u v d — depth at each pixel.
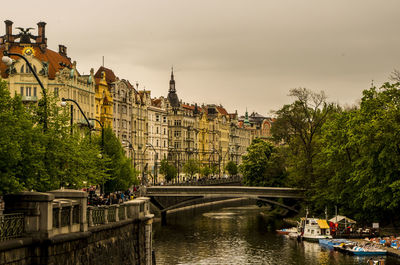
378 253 77.94
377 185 81.19
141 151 173.75
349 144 85.38
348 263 72.12
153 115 188.00
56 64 121.94
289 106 114.00
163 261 73.06
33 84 114.81
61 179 47.34
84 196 34.47
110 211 42.22
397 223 90.69
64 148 47.28
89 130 63.06
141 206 50.19
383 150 78.12
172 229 104.94
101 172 64.81
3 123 34.47
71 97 118.94
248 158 143.12
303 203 111.62
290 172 115.62
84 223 34.50
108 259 39.97
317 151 108.88
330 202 101.00
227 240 91.31
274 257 76.88
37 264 28.88
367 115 84.12
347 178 91.31
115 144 89.50
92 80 132.38
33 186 38.84
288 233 99.69
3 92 38.81
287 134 125.44
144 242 50.78
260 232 101.31
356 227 94.06
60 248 30.72
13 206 29.03
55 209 30.89
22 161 36.84
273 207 141.12
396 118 79.56
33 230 29.03
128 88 162.50
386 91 83.94
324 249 83.25
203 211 148.12
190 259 74.75
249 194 111.19
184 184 148.88
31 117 44.78
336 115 94.25
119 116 155.38
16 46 119.75
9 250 26.97
